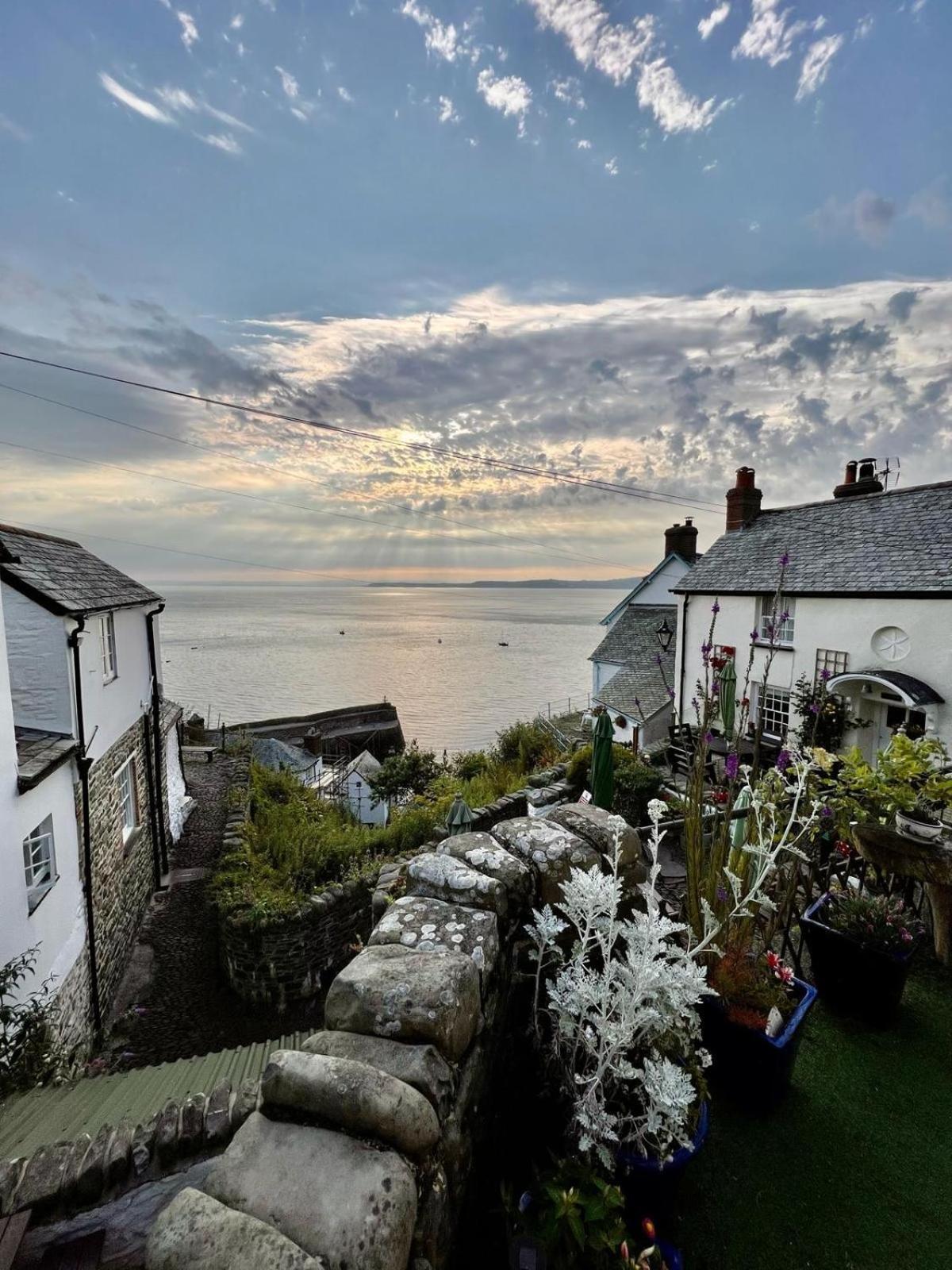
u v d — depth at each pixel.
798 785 3.23
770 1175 2.60
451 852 2.62
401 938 2.12
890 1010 3.55
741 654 13.90
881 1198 2.50
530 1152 2.36
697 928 3.09
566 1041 2.21
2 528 7.63
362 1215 1.26
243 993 7.50
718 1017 2.91
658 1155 2.11
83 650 6.91
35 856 5.78
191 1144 2.31
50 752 5.97
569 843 2.73
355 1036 1.74
